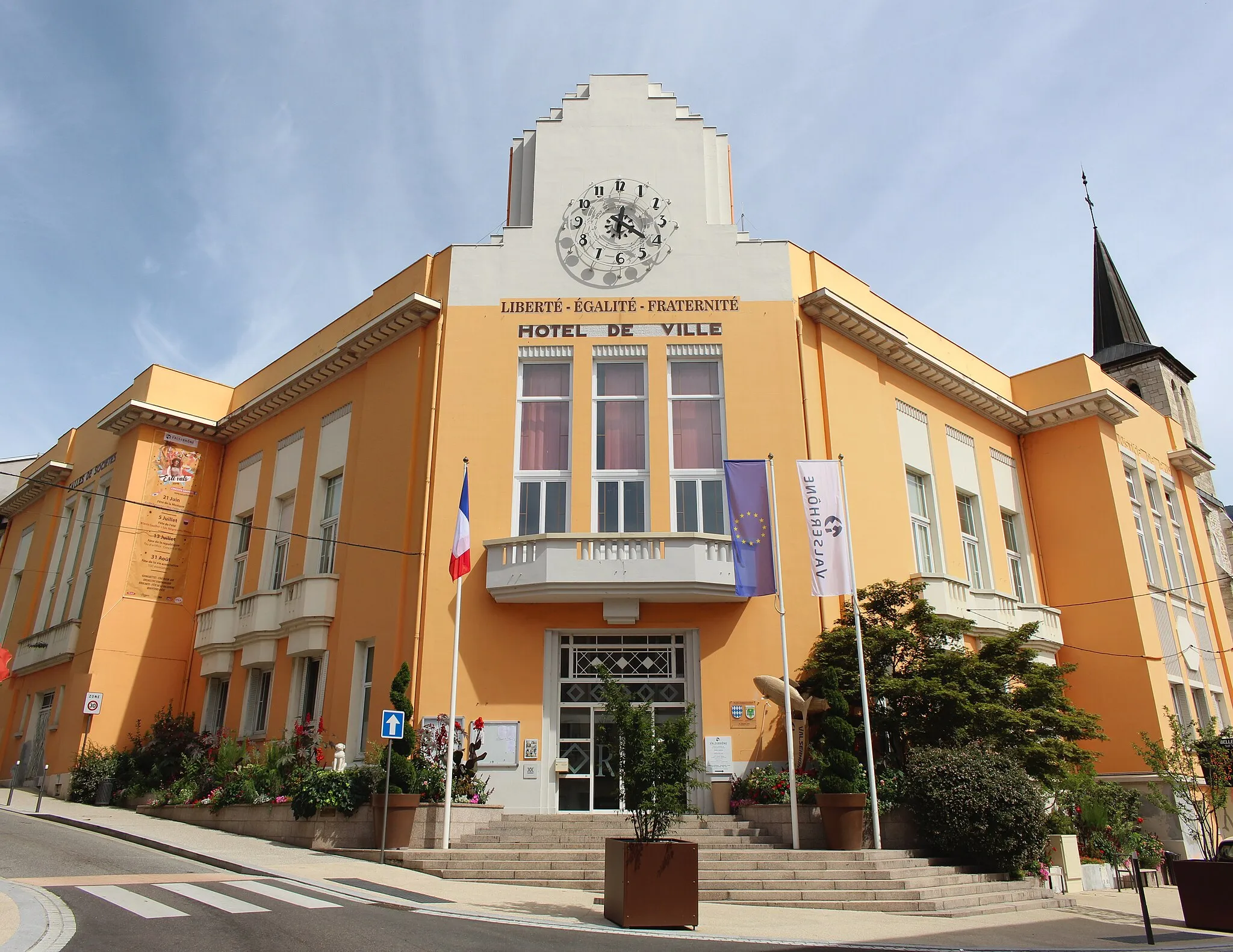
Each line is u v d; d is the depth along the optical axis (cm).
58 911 932
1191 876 1258
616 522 1983
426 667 1850
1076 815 1980
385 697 1914
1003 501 2669
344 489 2267
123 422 2805
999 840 1538
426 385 2105
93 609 2625
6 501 3634
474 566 1919
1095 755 1847
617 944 923
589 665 1872
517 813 1741
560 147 2236
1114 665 2505
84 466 3186
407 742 1644
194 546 2772
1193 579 3056
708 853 1473
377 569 2056
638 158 2225
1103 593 2572
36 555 3350
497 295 2123
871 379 2266
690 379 2080
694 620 1869
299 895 1118
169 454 2786
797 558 1928
